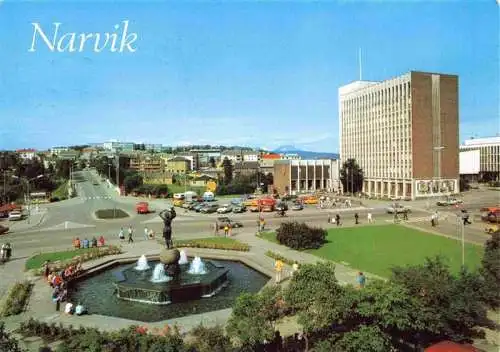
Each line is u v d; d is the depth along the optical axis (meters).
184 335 22.64
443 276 22.62
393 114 114.31
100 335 18.22
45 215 79.06
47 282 34.38
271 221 67.25
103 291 34.34
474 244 46.03
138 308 30.23
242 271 39.78
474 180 166.12
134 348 18.02
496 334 22.25
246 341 18.67
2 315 26.84
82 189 148.50
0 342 18.77
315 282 19.39
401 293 19.66
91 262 41.44
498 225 58.31
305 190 134.00
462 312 21.00
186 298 32.12
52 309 28.17
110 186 155.38
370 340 18.25
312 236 46.12
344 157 138.00
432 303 21.12
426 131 108.81
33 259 42.56
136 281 34.09
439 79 110.00
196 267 38.50
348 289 20.45
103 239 50.16
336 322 19.86
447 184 111.50
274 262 40.44
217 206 82.44
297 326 23.30
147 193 121.44
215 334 19.95
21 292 30.75
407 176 109.50
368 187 125.62
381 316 19.48
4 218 76.06
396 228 58.00
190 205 86.06
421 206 87.94
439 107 110.06
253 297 19.56
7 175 152.12
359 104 129.75
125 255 44.50
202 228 61.50
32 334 23.50
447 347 17.72
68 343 18.44
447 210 79.75
